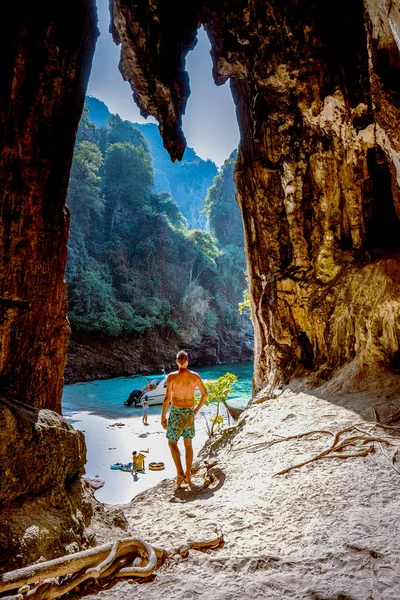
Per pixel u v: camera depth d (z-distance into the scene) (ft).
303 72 23.79
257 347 34.09
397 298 19.60
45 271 11.58
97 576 7.52
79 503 9.59
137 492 21.48
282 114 27.25
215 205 173.78
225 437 22.21
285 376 27.89
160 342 106.63
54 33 10.87
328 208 26.61
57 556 7.70
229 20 25.82
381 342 20.18
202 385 15.57
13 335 10.37
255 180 30.83
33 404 11.21
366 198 25.59
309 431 16.30
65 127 12.07
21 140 10.43
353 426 15.12
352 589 6.59
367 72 21.33
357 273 23.65
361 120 22.79
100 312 94.12
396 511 9.08
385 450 12.71
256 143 30.37
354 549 7.79
